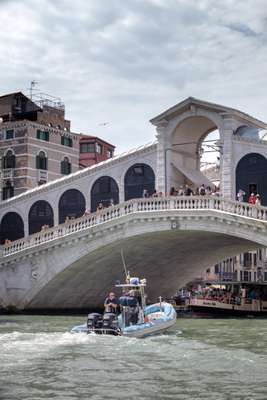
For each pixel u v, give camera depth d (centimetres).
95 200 3869
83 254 3397
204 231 3188
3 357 1619
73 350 1748
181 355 1688
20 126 4731
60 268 3450
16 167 4716
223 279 6512
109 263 3666
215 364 1545
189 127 3759
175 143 3712
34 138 4759
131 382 1332
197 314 3606
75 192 3941
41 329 2508
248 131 3628
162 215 3194
